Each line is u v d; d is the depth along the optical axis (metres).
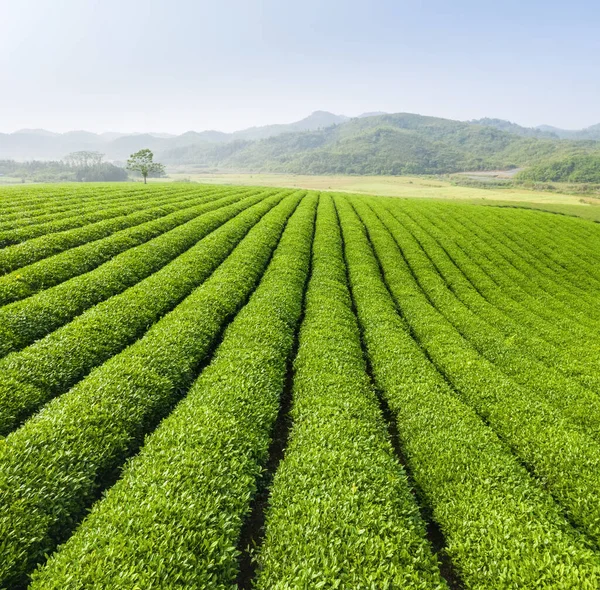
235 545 9.11
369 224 53.06
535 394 17.31
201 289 24.11
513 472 11.95
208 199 59.91
